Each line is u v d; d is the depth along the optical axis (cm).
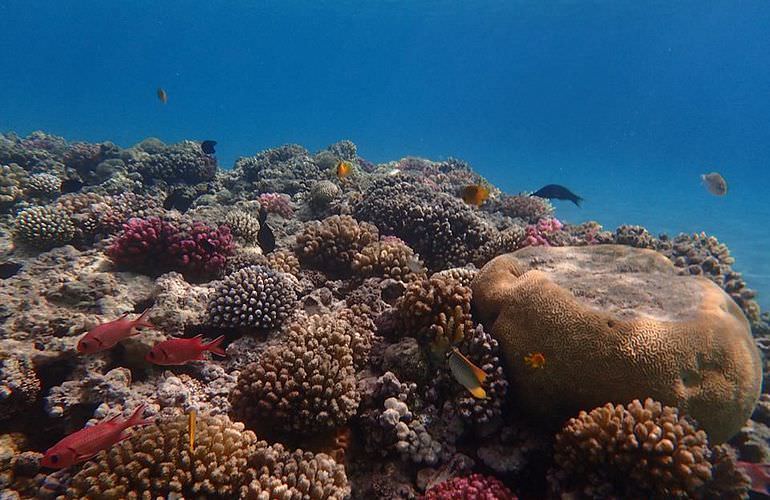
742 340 399
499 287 497
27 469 383
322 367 423
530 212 1305
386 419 402
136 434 361
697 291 457
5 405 414
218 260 723
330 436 427
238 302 565
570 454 360
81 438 313
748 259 1923
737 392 376
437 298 490
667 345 378
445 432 426
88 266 693
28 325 500
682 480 317
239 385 441
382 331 538
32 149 1614
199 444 349
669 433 325
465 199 732
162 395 444
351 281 705
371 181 1297
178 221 775
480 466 411
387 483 399
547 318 428
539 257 557
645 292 460
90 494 311
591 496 338
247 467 360
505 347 450
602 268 531
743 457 438
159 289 612
